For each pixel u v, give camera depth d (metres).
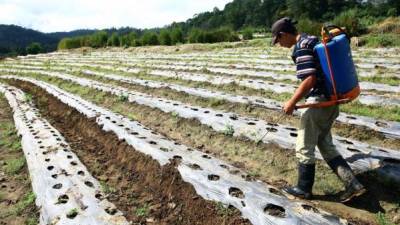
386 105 8.31
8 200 6.08
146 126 9.16
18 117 10.86
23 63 29.77
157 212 5.39
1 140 9.32
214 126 7.88
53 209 5.12
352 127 7.13
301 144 4.71
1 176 7.06
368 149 5.81
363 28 26.06
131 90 13.27
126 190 6.10
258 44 27.31
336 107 4.54
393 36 22.05
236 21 114.25
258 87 11.01
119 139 7.81
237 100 9.70
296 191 4.93
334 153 4.75
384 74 11.33
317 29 25.70
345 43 4.23
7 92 15.88
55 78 18.38
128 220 5.15
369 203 4.85
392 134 6.60
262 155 6.54
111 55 29.62
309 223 4.18
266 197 4.74
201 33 35.06
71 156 7.01
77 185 5.73
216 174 5.50
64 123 10.86
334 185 5.29
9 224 5.37
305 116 4.58
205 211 4.98
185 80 13.55
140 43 38.22
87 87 14.42
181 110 9.08
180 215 5.21
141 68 17.67
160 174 6.07
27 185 6.52
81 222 4.77
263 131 7.04
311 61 4.25
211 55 21.58
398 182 4.91
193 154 6.39
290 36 4.48
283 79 12.15
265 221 4.34
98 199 5.37
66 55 34.88
